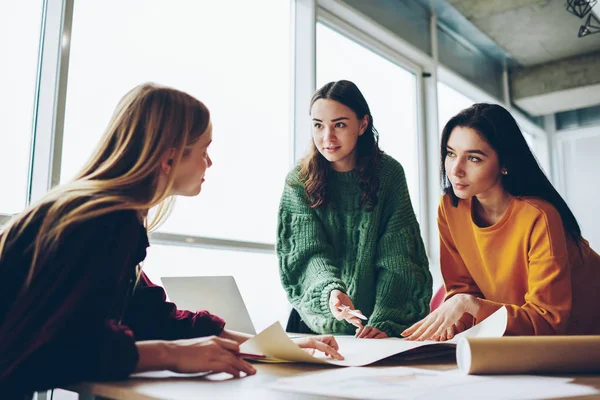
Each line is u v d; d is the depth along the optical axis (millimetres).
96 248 636
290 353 757
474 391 553
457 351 701
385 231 1562
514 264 1166
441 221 1333
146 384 594
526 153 1140
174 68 2150
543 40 4559
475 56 4711
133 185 725
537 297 1026
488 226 1223
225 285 1218
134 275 880
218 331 941
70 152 1742
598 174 5520
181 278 1161
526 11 4004
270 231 2488
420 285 1490
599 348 679
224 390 560
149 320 917
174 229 2033
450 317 986
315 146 1579
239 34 2482
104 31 1886
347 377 657
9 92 1647
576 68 4902
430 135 3922
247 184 2410
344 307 1198
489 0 3830
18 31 1683
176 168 786
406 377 655
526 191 1151
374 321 1416
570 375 677
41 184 1677
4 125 1630
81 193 673
